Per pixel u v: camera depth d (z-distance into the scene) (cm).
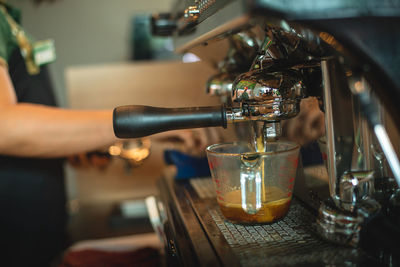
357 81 40
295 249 46
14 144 74
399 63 35
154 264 78
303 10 34
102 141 77
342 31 35
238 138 65
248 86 46
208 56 70
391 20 35
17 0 209
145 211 155
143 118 48
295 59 49
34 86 102
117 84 174
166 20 83
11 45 94
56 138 75
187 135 76
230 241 48
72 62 218
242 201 50
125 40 220
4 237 93
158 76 173
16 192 93
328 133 47
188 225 54
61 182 108
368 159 47
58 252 104
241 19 37
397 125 39
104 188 177
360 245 46
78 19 215
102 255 82
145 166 176
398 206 47
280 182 52
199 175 81
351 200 46
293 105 47
